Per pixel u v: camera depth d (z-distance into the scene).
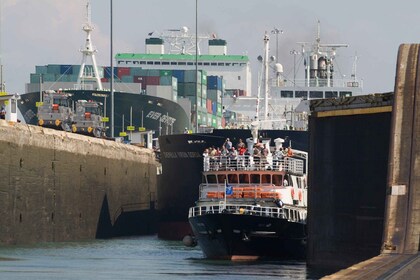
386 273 137.50
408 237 177.12
